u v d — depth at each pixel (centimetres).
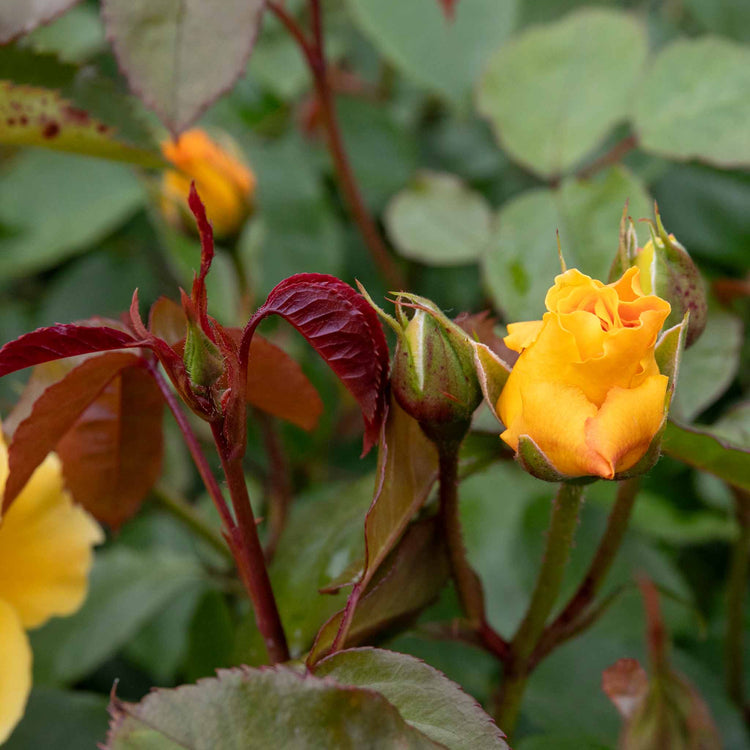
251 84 102
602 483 73
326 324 56
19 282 110
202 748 54
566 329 54
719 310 66
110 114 63
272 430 72
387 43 95
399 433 58
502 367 56
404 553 59
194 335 54
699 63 72
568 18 78
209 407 55
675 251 58
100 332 56
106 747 54
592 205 68
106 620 77
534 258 69
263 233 90
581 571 74
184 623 82
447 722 55
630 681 62
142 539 87
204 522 74
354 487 64
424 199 86
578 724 70
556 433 54
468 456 64
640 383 55
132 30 58
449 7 81
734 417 63
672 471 79
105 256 101
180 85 58
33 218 96
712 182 89
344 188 83
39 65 63
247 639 62
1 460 62
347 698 54
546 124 77
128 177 97
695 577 85
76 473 63
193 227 75
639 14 102
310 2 74
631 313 55
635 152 91
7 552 65
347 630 57
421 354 56
